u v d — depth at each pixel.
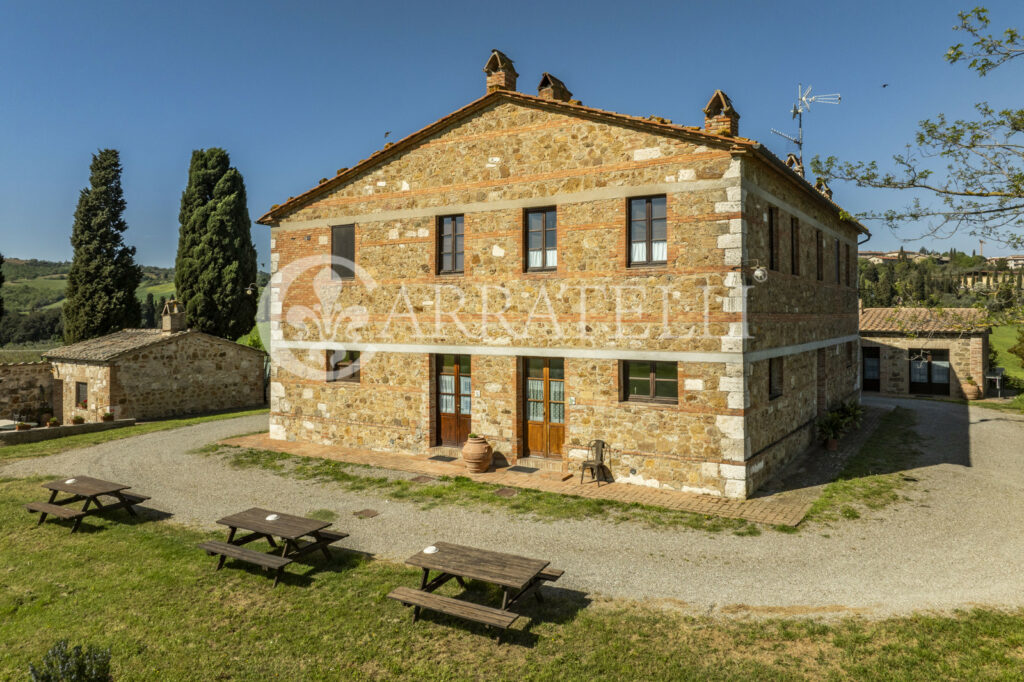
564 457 12.95
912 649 6.17
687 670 5.93
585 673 5.94
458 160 14.22
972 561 8.36
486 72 13.93
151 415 21.92
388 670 6.07
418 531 9.85
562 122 12.93
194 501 11.62
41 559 8.88
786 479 12.55
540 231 13.44
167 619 7.13
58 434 18.14
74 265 29.09
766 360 12.56
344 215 15.91
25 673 6.19
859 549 8.87
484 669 6.05
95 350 22.34
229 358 24.72
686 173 11.66
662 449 11.91
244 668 6.16
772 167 12.12
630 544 9.20
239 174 30.73
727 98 11.55
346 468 13.95
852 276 21.05
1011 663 5.88
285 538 8.14
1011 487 11.88
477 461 13.21
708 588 7.71
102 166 29.66
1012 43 7.52
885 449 15.12
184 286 29.95
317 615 7.16
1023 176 7.59
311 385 16.62
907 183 8.40
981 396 23.77
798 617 6.92
